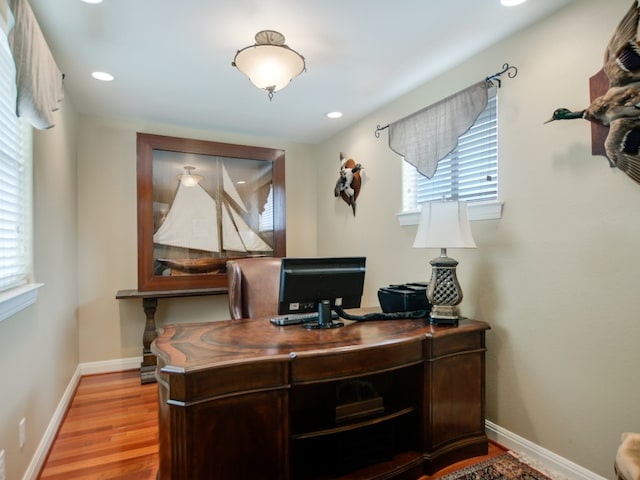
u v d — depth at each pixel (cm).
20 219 187
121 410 266
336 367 166
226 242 387
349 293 210
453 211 208
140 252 343
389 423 195
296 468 185
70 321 296
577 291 183
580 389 181
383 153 327
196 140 371
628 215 164
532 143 203
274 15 194
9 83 170
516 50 212
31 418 187
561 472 188
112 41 218
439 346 196
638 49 155
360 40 219
